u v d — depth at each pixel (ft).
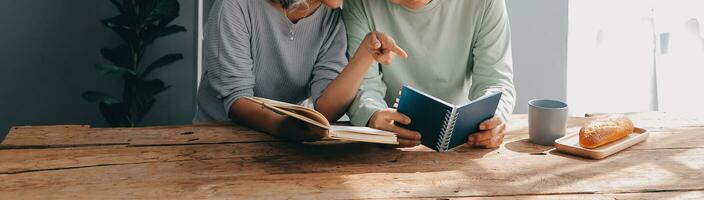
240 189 3.63
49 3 9.93
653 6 8.86
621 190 3.68
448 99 6.25
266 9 5.41
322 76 5.61
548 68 9.20
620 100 9.20
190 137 4.82
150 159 4.22
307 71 5.76
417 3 5.57
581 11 9.07
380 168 4.08
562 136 4.73
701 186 3.76
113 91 10.52
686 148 4.64
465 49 5.98
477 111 4.45
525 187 3.73
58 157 4.22
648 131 5.08
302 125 4.56
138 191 3.57
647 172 4.03
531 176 3.94
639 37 8.97
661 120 5.58
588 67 9.23
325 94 5.33
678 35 8.87
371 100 5.23
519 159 4.33
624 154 4.48
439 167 4.11
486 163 4.22
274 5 5.44
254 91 5.80
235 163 4.15
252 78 5.42
